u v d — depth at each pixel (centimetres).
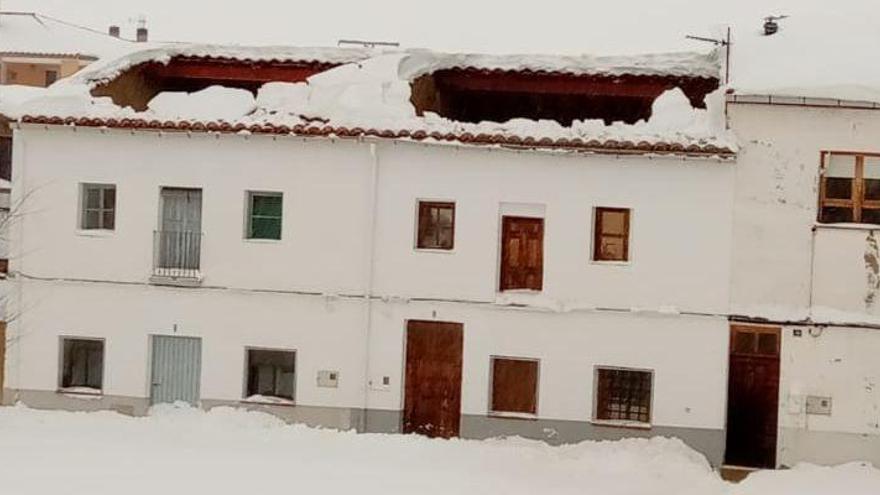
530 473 2084
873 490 2080
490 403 2392
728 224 2308
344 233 2408
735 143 2277
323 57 2769
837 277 2289
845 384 2283
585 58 2688
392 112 2402
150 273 2459
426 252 2392
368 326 2402
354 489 1892
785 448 2300
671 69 2653
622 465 2155
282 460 2086
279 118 2411
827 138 2280
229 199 2441
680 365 2328
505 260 2403
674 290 2327
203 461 2052
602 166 2342
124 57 2711
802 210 2291
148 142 2456
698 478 2109
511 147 2344
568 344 2359
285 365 2464
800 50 2412
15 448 2084
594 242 2367
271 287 2433
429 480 1977
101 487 1838
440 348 2411
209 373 2458
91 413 2438
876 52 2369
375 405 2408
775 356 2319
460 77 2739
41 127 2466
